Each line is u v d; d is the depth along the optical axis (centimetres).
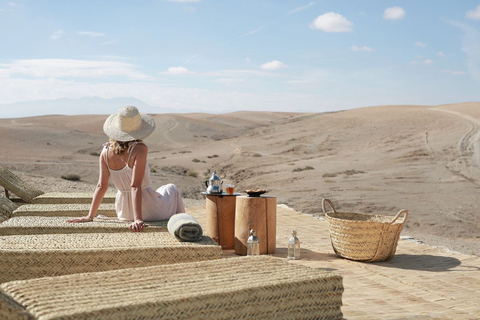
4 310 186
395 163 4147
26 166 4016
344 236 556
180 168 4738
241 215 587
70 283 239
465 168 3722
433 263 547
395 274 489
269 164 4650
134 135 484
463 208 2231
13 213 559
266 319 242
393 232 544
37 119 13775
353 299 395
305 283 254
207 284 242
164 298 216
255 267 283
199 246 378
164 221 503
